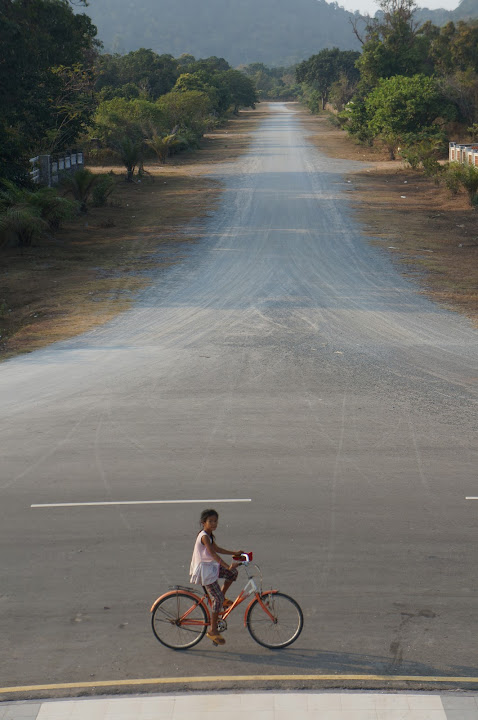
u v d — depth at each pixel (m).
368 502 10.91
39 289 25.34
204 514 7.59
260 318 21.81
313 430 13.65
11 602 8.52
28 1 41.16
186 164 66.44
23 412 14.52
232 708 6.77
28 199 33.97
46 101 45.56
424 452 12.70
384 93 69.94
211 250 31.75
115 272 27.88
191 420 14.09
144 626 8.09
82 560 9.40
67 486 11.41
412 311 22.64
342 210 41.62
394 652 7.61
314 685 7.11
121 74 112.50
